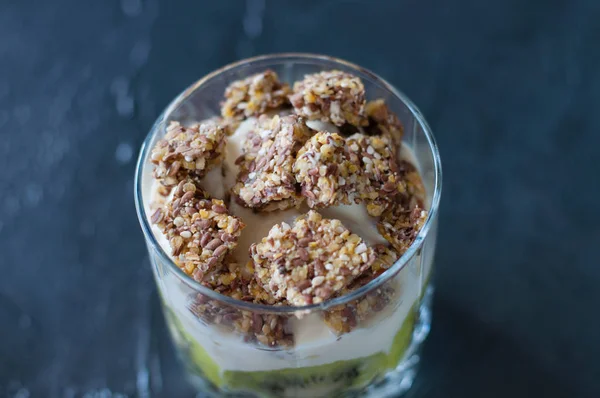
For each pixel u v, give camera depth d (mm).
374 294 276
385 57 422
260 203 288
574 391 355
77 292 379
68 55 427
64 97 418
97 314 375
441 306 374
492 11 431
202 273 278
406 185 302
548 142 401
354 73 321
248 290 282
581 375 357
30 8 438
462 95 412
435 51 423
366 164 291
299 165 282
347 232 279
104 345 369
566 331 367
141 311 375
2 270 383
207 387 339
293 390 308
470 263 382
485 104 410
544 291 375
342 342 285
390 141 307
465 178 396
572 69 416
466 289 377
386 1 435
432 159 299
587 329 367
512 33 426
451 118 408
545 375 358
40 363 366
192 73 420
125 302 377
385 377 324
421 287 307
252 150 297
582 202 390
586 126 404
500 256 382
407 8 433
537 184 394
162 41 428
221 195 299
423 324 339
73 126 412
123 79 421
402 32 428
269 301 280
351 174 287
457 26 428
